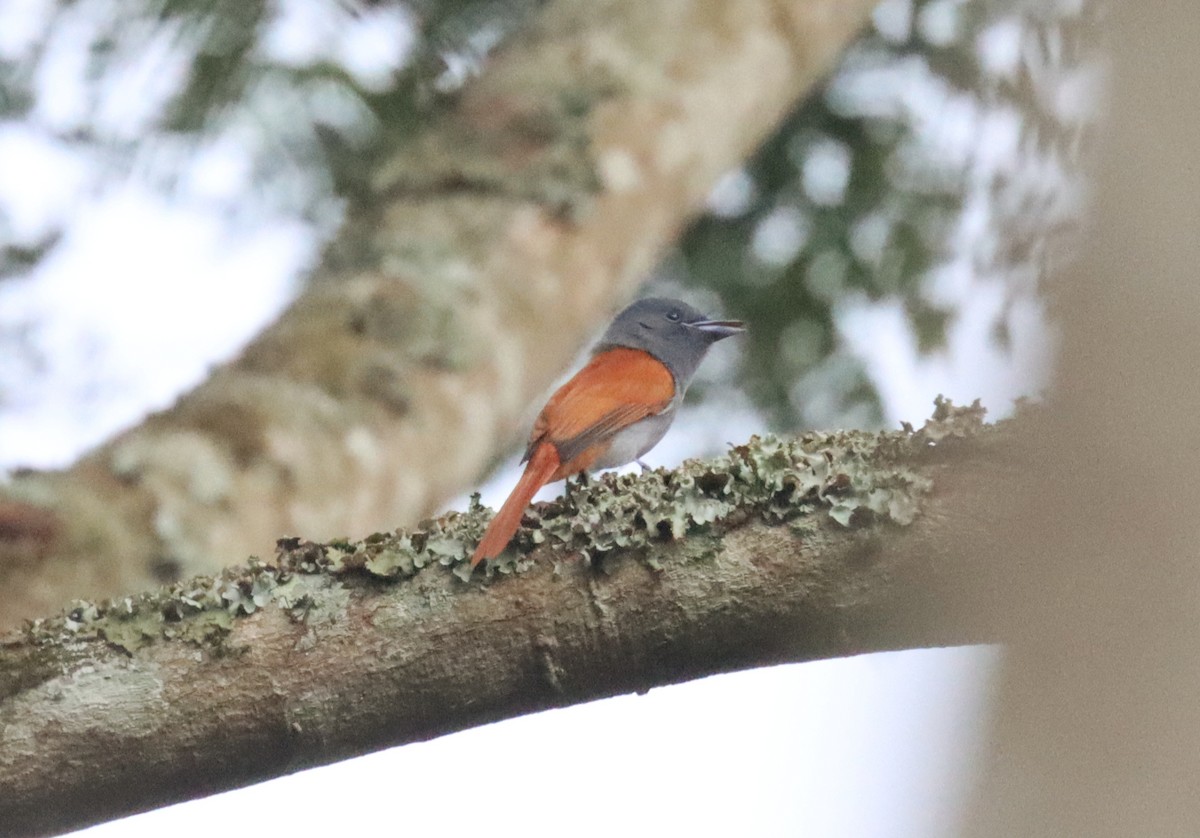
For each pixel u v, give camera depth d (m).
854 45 15.16
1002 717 4.21
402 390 11.30
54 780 6.24
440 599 6.60
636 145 13.25
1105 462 4.64
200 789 6.50
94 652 6.36
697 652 6.70
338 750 6.59
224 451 10.45
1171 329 4.55
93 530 9.64
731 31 14.12
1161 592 4.37
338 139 12.72
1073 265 4.93
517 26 14.34
